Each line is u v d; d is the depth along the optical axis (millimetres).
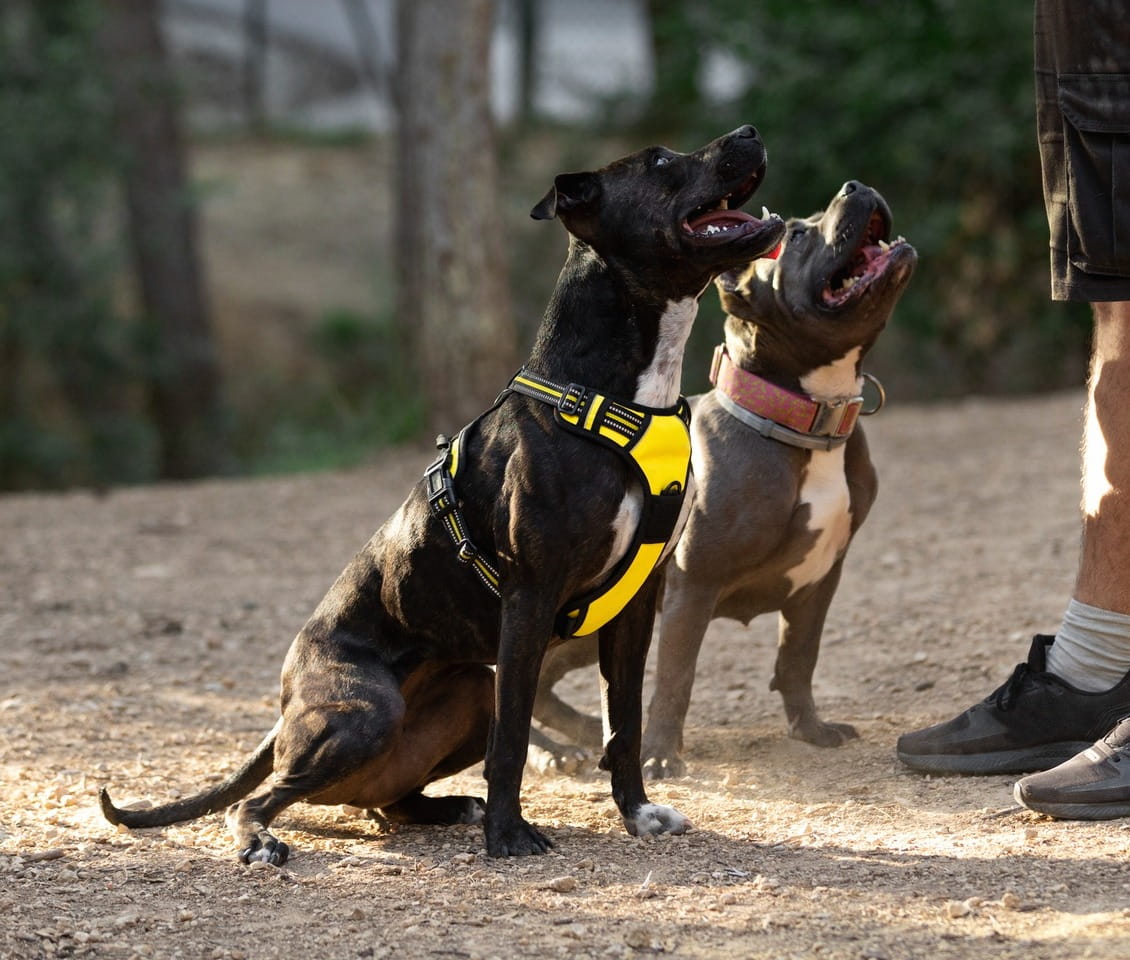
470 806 5090
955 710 6102
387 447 15211
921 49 16391
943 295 17266
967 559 8641
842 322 5129
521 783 5066
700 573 5414
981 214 16938
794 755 5723
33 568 9773
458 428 14391
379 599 4883
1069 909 3844
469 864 4508
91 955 3805
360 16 35781
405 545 4801
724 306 5434
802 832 4688
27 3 19516
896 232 16734
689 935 3818
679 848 4598
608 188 4629
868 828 4707
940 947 3664
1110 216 4859
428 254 14258
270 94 39500
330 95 40531
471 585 4742
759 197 17078
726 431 5383
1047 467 11070
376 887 4305
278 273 27219
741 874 4293
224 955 3777
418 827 5066
